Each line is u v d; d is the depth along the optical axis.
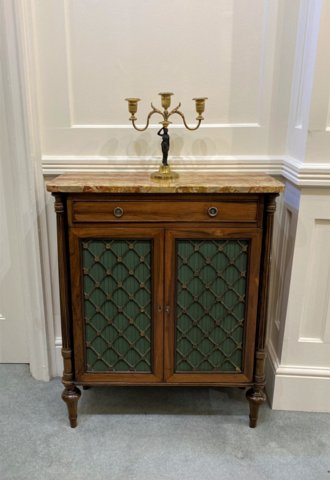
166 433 1.61
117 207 1.40
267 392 1.85
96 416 1.70
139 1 1.57
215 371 1.58
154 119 1.69
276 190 1.36
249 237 1.43
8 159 1.77
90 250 1.45
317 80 1.44
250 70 1.64
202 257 1.46
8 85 1.64
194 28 1.60
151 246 1.44
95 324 1.53
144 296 1.50
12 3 1.53
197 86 1.66
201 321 1.52
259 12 1.58
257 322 1.52
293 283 1.64
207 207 1.40
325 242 1.60
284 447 1.55
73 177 1.54
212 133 1.70
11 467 1.44
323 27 1.40
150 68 1.64
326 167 1.50
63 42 1.61
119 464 1.46
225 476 1.41
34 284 1.84
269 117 1.69
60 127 1.70
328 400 1.74
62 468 1.44
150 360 1.56
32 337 1.91
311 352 1.71
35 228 1.77
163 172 1.51
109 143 1.72
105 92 1.67
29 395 1.83
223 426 1.65
